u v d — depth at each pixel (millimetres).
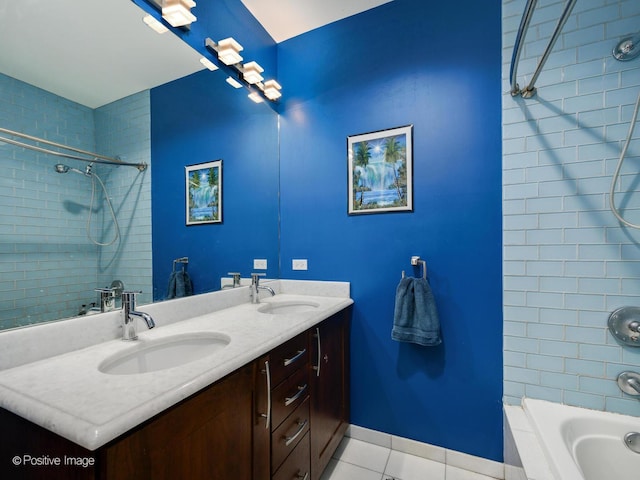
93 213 1060
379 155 1698
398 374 1649
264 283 1875
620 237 1235
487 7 1469
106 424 511
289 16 1805
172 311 1253
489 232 1450
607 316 1249
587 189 1281
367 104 1735
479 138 1475
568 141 1311
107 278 1086
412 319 1523
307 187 1918
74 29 1002
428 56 1587
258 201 1856
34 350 813
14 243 848
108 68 1111
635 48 1214
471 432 1484
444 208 1543
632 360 1218
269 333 1076
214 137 1604
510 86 1396
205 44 1489
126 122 1184
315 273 1880
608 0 1256
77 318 933
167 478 632
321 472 1396
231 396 830
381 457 1587
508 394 1405
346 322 1729
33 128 897
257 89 1864
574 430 1195
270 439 1006
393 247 1663
